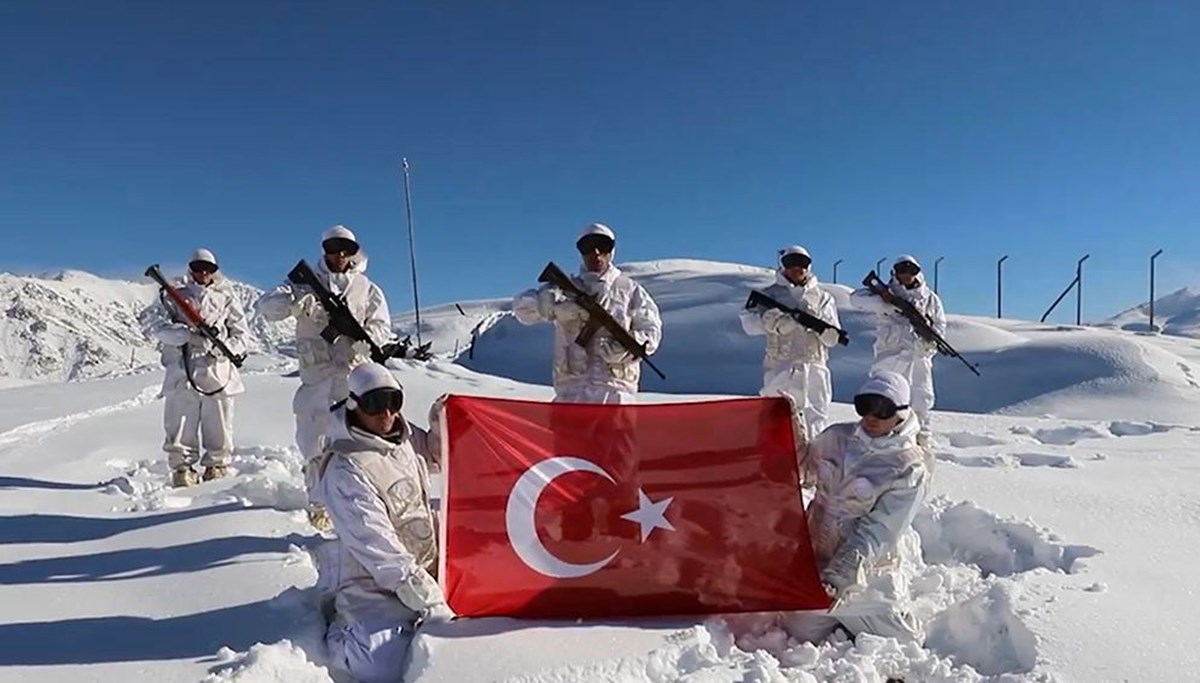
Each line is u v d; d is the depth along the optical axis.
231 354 8.61
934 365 29.86
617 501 4.92
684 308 49.50
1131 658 4.08
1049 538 5.89
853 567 4.71
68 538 6.32
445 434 5.04
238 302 9.04
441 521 4.77
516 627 4.45
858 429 4.95
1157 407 21.95
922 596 5.16
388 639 4.32
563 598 4.66
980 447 10.12
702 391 36.66
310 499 6.25
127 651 4.32
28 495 7.88
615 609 4.67
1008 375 27.12
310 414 6.60
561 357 6.82
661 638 4.34
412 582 4.36
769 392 8.75
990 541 6.13
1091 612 4.54
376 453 4.59
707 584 4.75
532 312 6.80
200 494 7.62
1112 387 24.00
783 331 8.60
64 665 4.15
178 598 5.02
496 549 4.75
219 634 4.49
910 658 4.34
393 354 6.88
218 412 8.73
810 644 4.46
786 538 4.88
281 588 5.09
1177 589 4.97
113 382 19.47
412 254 10.14
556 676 3.96
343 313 6.57
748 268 75.12
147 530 6.39
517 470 4.97
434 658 4.07
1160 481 7.67
